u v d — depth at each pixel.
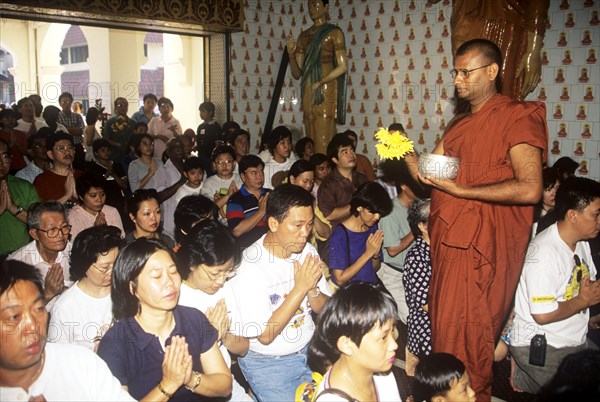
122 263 1.83
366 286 1.80
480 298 2.56
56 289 2.66
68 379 1.67
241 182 5.03
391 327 1.77
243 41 7.05
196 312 2.02
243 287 2.40
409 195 3.80
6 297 1.55
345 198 4.07
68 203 3.68
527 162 2.38
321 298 2.64
